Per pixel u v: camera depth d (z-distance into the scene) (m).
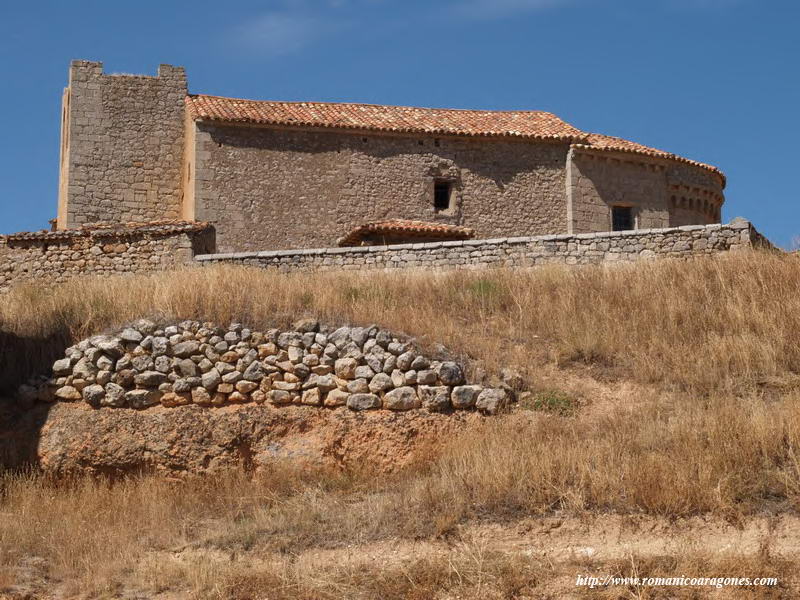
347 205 31.75
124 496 13.09
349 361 14.48
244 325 14.97
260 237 30.80
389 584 10.26
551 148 33.84
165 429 13.91
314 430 14.13
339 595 10.13
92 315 15.67
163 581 10.62
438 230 29.03
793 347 15.79
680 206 35.06
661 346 16.48
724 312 17.48
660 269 19.98
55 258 24.48
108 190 32.03
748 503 11.07
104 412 14.11
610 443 12.63
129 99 32.72
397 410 14.23
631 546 10.73
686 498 11.13
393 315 15.98
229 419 14.05
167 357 14.47
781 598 9.59
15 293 18.06
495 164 33.34
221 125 31.00
